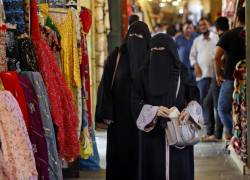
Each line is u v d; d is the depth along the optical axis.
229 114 15.35
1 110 6.71
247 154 12.55
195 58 18.48
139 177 8.98
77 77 10.64
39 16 9.59
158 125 8.78
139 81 9.03
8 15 8.52
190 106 8.77
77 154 9.12
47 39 9.87
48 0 10.77
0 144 6.62
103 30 19.66
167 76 8.83
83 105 11.02
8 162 6.61
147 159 8.88
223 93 15.23
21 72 7.65
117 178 10.69
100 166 13.52
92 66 18.59
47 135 7.77
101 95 10.71
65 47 10.53
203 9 55.09
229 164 13.79
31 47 8.20
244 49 14.58
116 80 10.62
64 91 8.87
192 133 8.62
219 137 17.22
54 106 8.30
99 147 16.28
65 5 10.81
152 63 8.86
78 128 10.73
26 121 7.44
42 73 8.36
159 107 8.71
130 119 10.55
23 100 7.40
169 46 8.88
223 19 16.52
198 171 13.01
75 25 10.70
